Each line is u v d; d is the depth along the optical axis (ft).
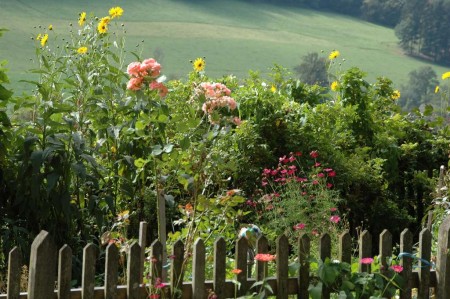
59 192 22.56
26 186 22.48
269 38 333.42
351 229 31.65
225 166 21.30
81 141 22.81
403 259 16.56
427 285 16.87
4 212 22.89
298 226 22.75
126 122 24.36
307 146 31.32
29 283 13.42
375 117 37.52
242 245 15.21
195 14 352.69
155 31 312.91
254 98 31.17
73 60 25.40
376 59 319.88
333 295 16.71
